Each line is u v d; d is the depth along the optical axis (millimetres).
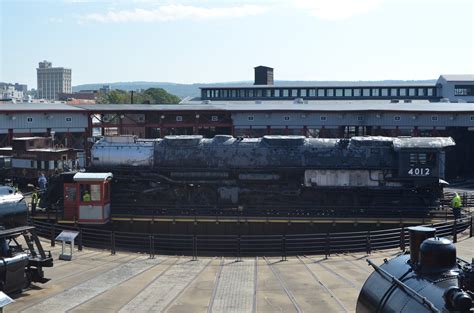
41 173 46281
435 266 11734
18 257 20125
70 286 21875
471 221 30672
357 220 35812
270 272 24203
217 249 35250
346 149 38469
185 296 20578
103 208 36656
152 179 39219
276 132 63344
